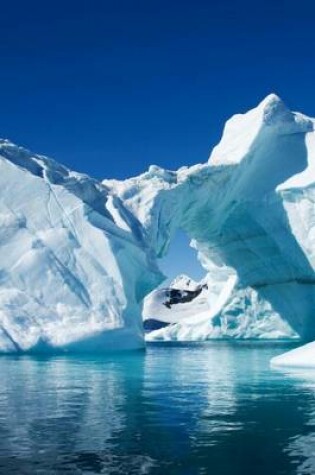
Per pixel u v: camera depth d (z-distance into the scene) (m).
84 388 10.54
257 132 31.77
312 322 35.69
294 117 33.78
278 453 5.70
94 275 22.30
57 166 27.08
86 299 21.61
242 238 35.22
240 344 35.12
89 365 15.63
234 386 10.79
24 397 9.34
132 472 5.08
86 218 23.70
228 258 37.22
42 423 7.12
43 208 23.50
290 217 31.78
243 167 31.41
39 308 20.77
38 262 21.73
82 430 6.72
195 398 9.22
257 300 40.84
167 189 27.94
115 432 6.61
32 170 25.44
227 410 8.05
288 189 31.25
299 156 32.91
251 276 37.38
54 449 5.84
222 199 31.55
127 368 14.95
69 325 20.64
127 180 28.64
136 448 5.88
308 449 5.85
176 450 5.81
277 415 7.66
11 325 19.95
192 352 25.19
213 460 5.45
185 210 30.62
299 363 14.70
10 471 5.11
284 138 33.53
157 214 27.22
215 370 14.57
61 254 22.34
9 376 12.66
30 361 16.97
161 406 8.40
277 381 11.59
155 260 25.91
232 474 5.02
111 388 10.56
